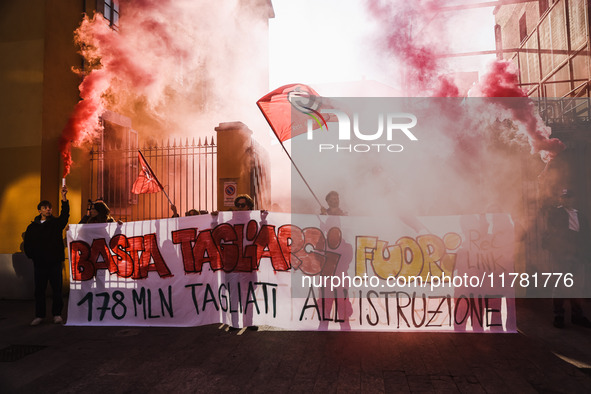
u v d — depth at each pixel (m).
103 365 4.18
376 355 4.32
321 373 3.85
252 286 5.32
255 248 5.36
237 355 4.38
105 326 5.65
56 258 5.88
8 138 7.99
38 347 4.80
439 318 5.13
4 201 7.93
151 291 5.58
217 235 5.50
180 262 5.56
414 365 4.03
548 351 4.41
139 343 4.88
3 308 6.94
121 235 5.70
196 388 3.58
